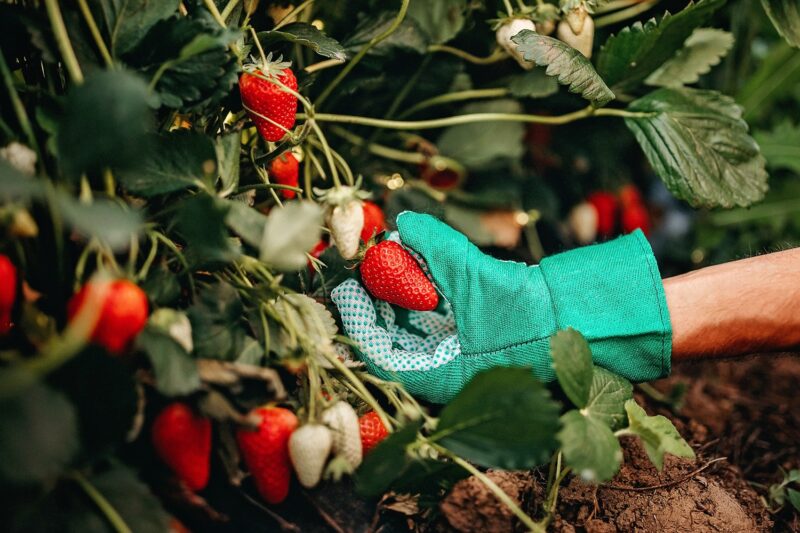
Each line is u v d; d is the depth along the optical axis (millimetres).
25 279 876
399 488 937
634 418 951
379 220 1122
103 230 668
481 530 971
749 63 1961
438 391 1047
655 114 1262
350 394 1020
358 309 1053
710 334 1033
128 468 788
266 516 938
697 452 1232
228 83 938
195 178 914
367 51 1293
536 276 1042
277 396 866
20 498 704
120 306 751
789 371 1587
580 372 914
